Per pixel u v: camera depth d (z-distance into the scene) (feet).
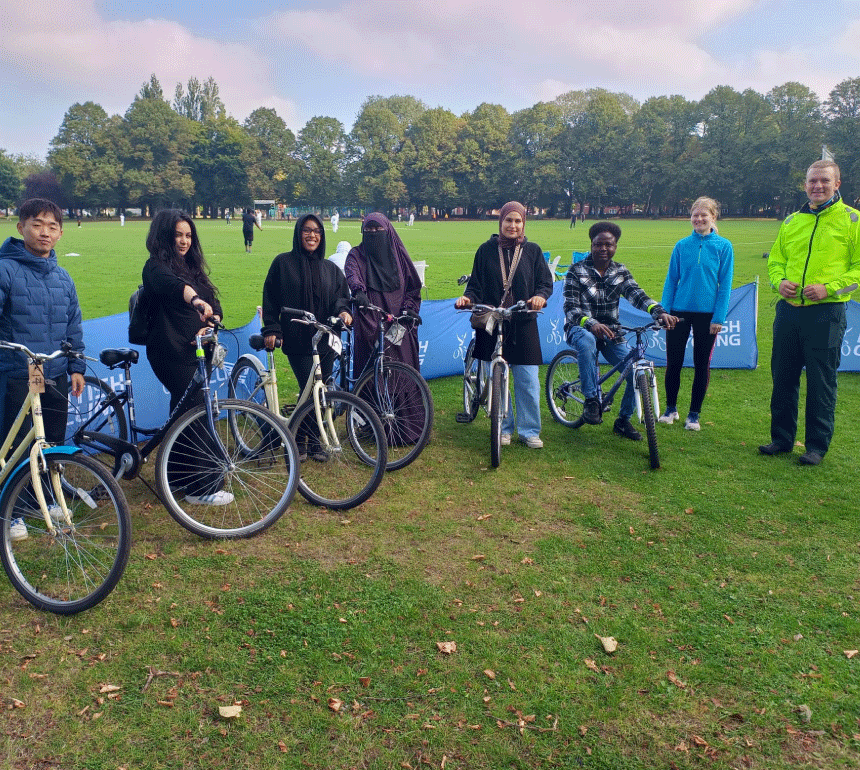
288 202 376.48
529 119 354.33
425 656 9.41
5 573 11.67
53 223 12.96
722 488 15.33
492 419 16.56
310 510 14.32
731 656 9.41
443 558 12.18
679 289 19.38
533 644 9.67
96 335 17.69
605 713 8.34
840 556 12.19
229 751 7.74
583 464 16.98
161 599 10.80
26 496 11.24
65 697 8.61
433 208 364.17
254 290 51.19
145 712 8.34
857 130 293.64
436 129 352.69
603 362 24.00
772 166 302.25
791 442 17.54
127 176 319.68
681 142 339.16
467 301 17.35
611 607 10.61
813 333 16.42
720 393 23.86
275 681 8.87
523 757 7.68
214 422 13.20
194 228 14.71
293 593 10.96
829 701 8.55
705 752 7.76
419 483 15.72
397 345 17.90
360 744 7.85
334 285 17.24
